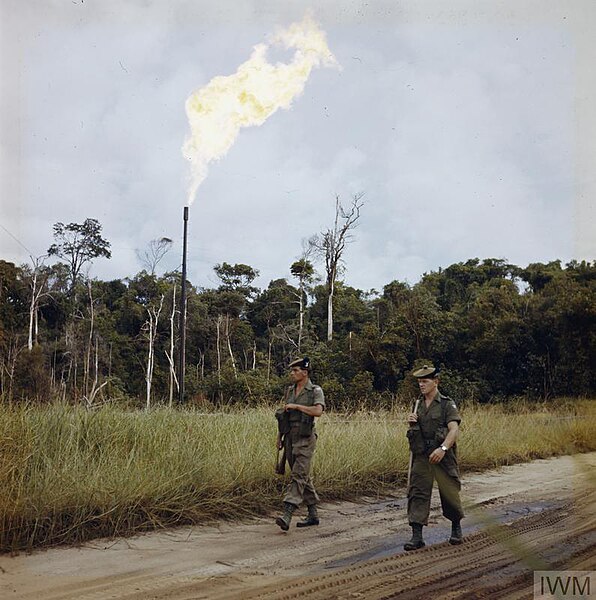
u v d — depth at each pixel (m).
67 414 7.85
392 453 9.30
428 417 5.73
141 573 4.68
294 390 6.78
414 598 4.12
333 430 10.02
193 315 39.78
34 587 4.30
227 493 7.06
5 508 5.29
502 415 12.59
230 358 37.94
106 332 36.41
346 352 23.41
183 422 8.70
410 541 5.68
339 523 6.67
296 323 39.31
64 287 37.62
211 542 5.72
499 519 6.54
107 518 5.88
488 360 17.56
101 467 6.53
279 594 4.24
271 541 5.82
